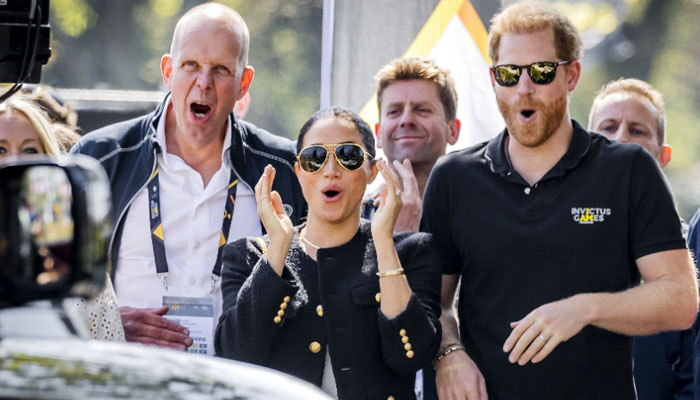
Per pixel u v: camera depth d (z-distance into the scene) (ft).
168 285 40.91
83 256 15.60
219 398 16.46
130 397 15.47
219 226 41.70
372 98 51.57
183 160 42.24
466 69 52.31
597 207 36.42
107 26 176.24
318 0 185.26
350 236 35.47
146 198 41.39
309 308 34.32
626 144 37.45
